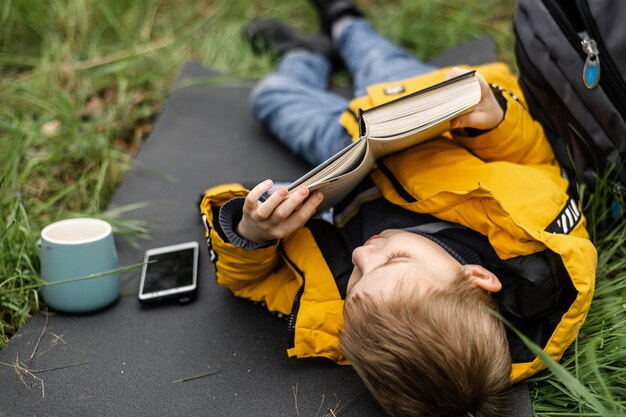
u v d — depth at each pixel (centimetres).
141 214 163
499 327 106
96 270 133
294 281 133
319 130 168
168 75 217
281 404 117
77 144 181
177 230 159
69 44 218
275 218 112
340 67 218
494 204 116
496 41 223
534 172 123
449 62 210
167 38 230
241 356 127
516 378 115
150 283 140
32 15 221
